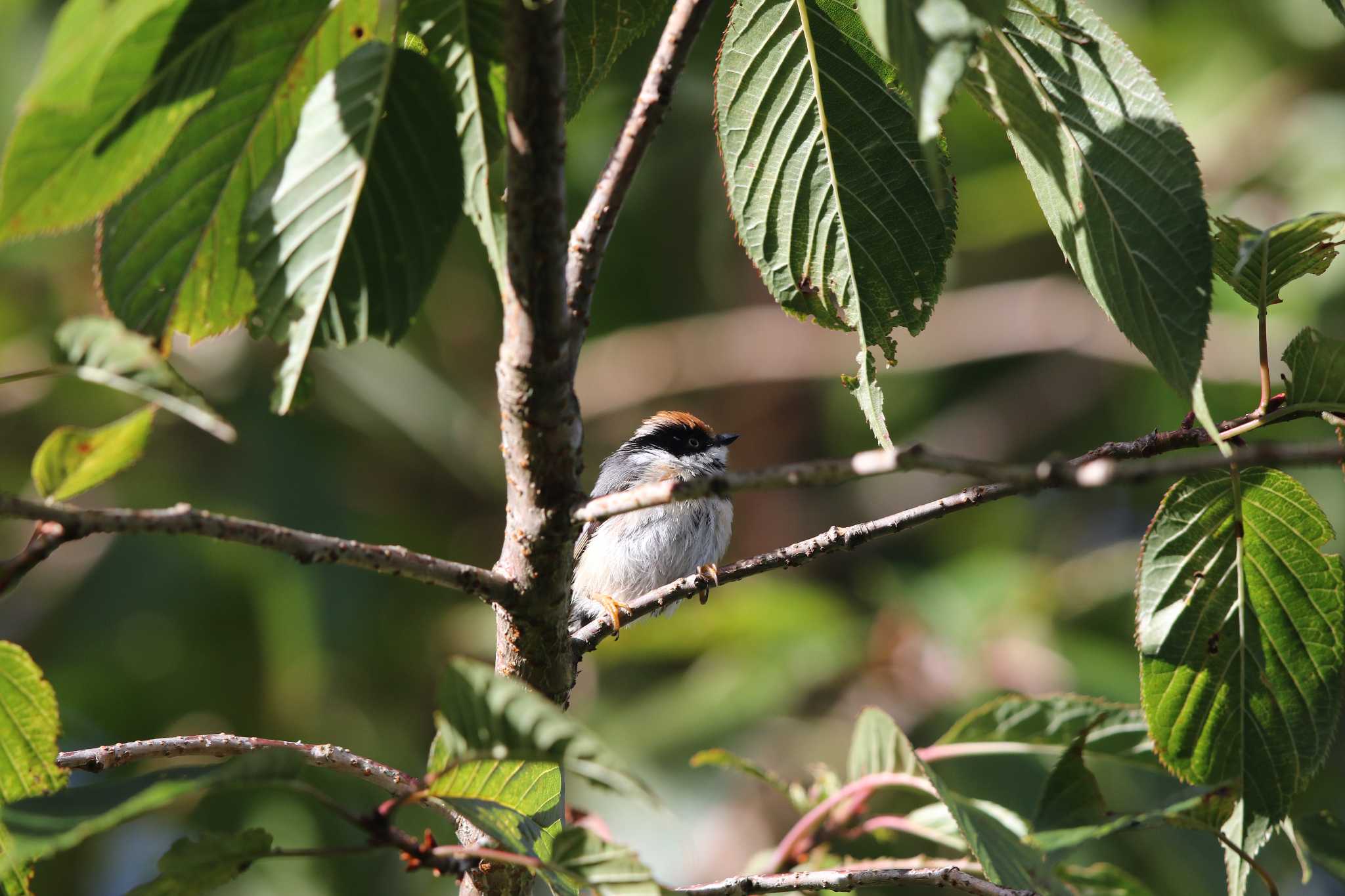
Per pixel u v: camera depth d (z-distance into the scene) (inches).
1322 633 261.7
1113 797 547.2
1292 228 224.4
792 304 267.7
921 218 259.1
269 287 221.9
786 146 257.0
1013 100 228.2
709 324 804.0
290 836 581.6
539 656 253.4
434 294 738.2
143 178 214.8
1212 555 262.4
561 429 228.1
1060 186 227.0
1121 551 693.9
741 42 250.7
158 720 625.6
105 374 182.9
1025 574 685.3
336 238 221.3
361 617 616.4
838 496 837.2
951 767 535.8
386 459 729.0
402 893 590.6
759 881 263.4
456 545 728.3
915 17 169.9
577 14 247.3
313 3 208.5
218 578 636.7
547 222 206.8
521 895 261.7
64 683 621.9
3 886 222.1
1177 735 271.3
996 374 904.3
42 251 653.9
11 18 498.0
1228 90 734.5
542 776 222.4
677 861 606.2
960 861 327.6
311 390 229.3
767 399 818.8
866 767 343.6
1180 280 221.1
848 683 674.8
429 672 676.7
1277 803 269.0
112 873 619.5
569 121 255.0
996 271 895.1
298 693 633.0
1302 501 253.6
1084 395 888.3
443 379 722.2
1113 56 225.5
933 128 168.1
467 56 219.5
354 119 215.2
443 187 221.0
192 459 645.3
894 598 667.4
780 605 671.1
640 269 814.5
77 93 175.8
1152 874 554.3
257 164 222.7
